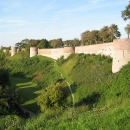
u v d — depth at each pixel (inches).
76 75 1576.0
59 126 420.2
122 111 434.6
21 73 2431.1
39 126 449.4
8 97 1111.0
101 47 1658.5
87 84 1290.6
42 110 1087.0
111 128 364.5
